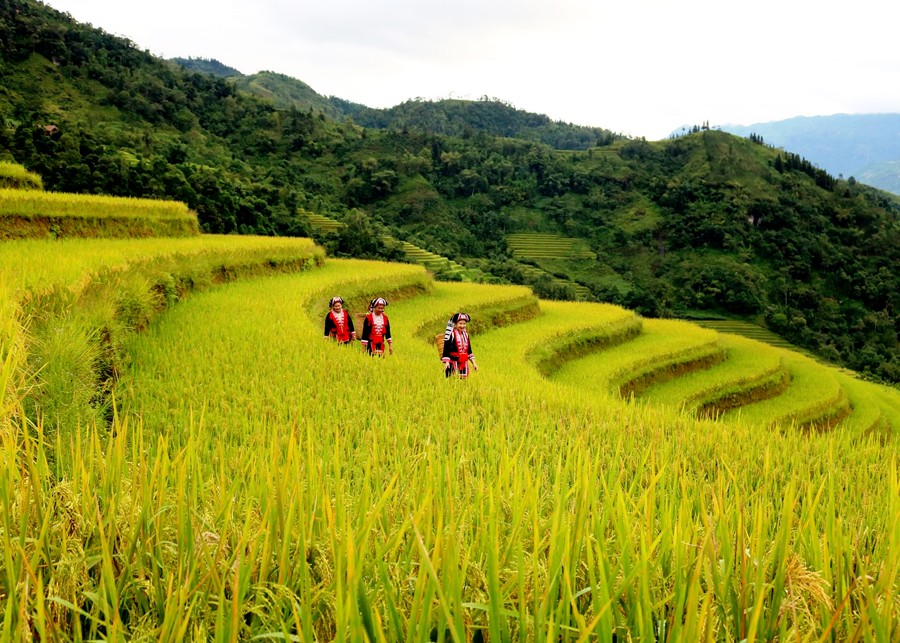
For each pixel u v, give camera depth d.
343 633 1.54
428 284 32.91
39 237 21.41
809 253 131.50
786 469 7.20
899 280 122.44
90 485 2.62
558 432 7.91
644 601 1.76
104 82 137.50
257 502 2.72
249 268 24.53
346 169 158.12
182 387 7.90
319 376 9.86
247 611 1.91
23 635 1.56
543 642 1.70
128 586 2.05
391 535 2.16
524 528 2.47
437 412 8.36
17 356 4.13
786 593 2.08
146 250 18.17
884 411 38.47
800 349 98.12
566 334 28.81
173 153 97.75
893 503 2.80
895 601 1.99
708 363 34.59
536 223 153.00
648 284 122.69
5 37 126.38
